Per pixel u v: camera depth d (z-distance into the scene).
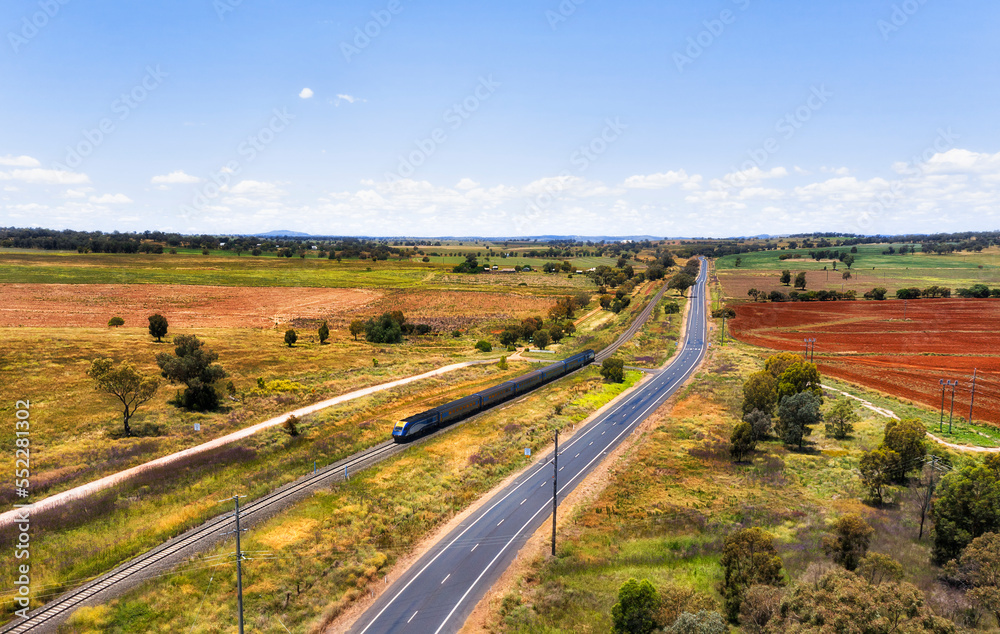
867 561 37.31
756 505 53.72
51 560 39.12
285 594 38.16
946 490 42.66
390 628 35.91
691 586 40.28
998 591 32.09
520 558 44.62
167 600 36.19
